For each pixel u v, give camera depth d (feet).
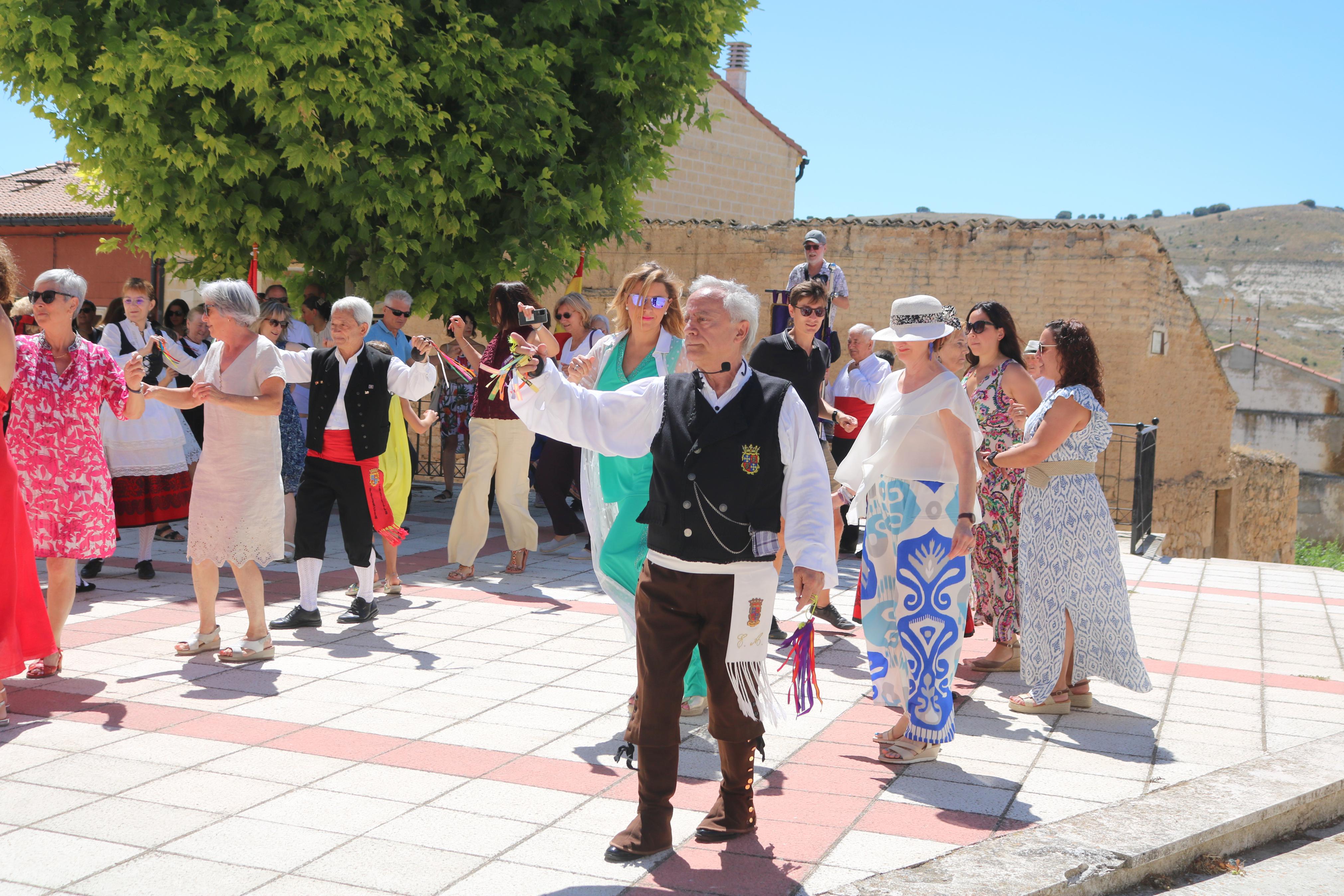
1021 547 17.70
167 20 33.99
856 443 15.92
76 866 11.15
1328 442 133.49
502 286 27.12
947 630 14.78
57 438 18.21
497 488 27.66
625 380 17.12
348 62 34.71
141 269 64.69
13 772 13.76
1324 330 581.12
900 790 13.89
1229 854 12.83
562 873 11.23
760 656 11.56
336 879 10.96
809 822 12.77
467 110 36.09
